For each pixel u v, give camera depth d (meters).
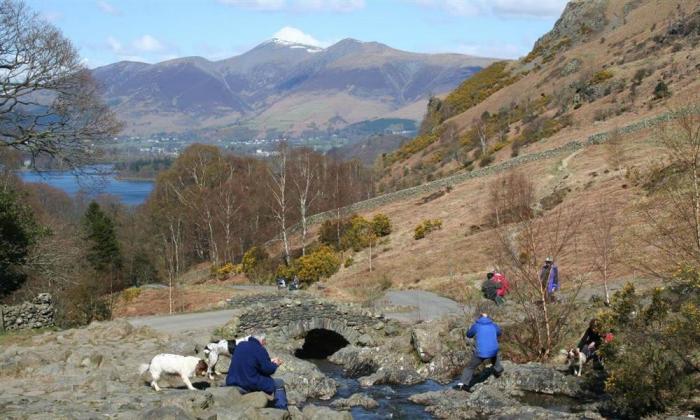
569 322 19.31
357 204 77.00
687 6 97.06
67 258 33.88
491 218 46.16
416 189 72.19
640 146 51.41
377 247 53.84
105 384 13.17
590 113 76.06
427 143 112.75
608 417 13.99
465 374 16.77
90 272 45.12
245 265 60.47
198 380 14.48
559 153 62.69
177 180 87.56
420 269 41.03
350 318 23.69
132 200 167.12
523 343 18.81
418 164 101.00
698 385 14.02
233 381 12.12
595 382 15.87
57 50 26.22
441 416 15.20
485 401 15.30
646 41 93.38
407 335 21.62
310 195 81.44
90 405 11.32
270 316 23.00
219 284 52.72
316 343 26.48
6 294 29.05
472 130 100.44
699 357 14.52
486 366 18.19
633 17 110.62
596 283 25.80
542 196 48.81
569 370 16.77
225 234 75.38
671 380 13.73
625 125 61.22
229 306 32.88
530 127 84.00
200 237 80.62
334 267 50.00
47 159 28.12
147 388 13.31
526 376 16.44
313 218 75.81
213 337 19.91
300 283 49.66
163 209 81.00
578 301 21.47
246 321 22.38
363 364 20.89
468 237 45.56
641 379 13.73
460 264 39.06
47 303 24.38
